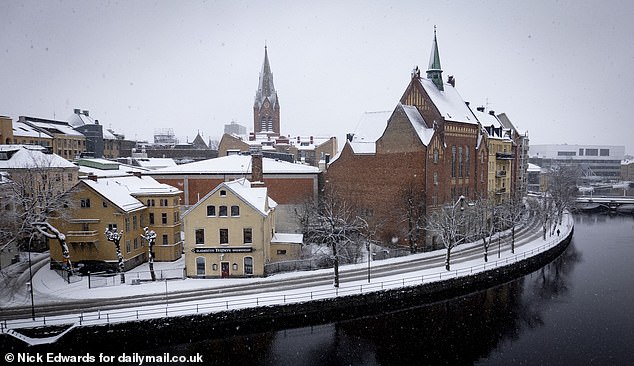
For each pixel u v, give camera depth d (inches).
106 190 2411.4
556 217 3978.8
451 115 3198.8
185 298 2014.0
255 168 2856.8
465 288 2400.3
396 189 2967.5
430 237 2938.0
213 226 2297.0
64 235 2315.5
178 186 3329.2
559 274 2780.5
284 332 1946.4
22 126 4375.0
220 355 1745.8
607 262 3058.6
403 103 3243.1
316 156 6072.8
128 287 2134.6
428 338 1895.9
